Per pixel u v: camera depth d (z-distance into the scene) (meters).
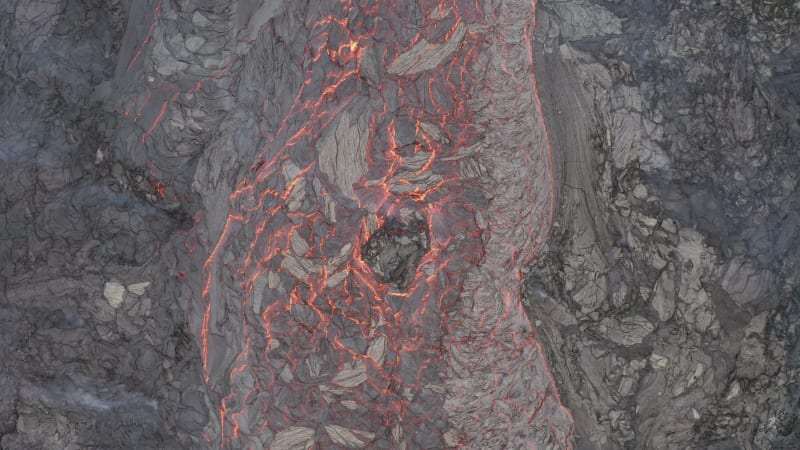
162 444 108.12
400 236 106.50
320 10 105.94
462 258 107.00
